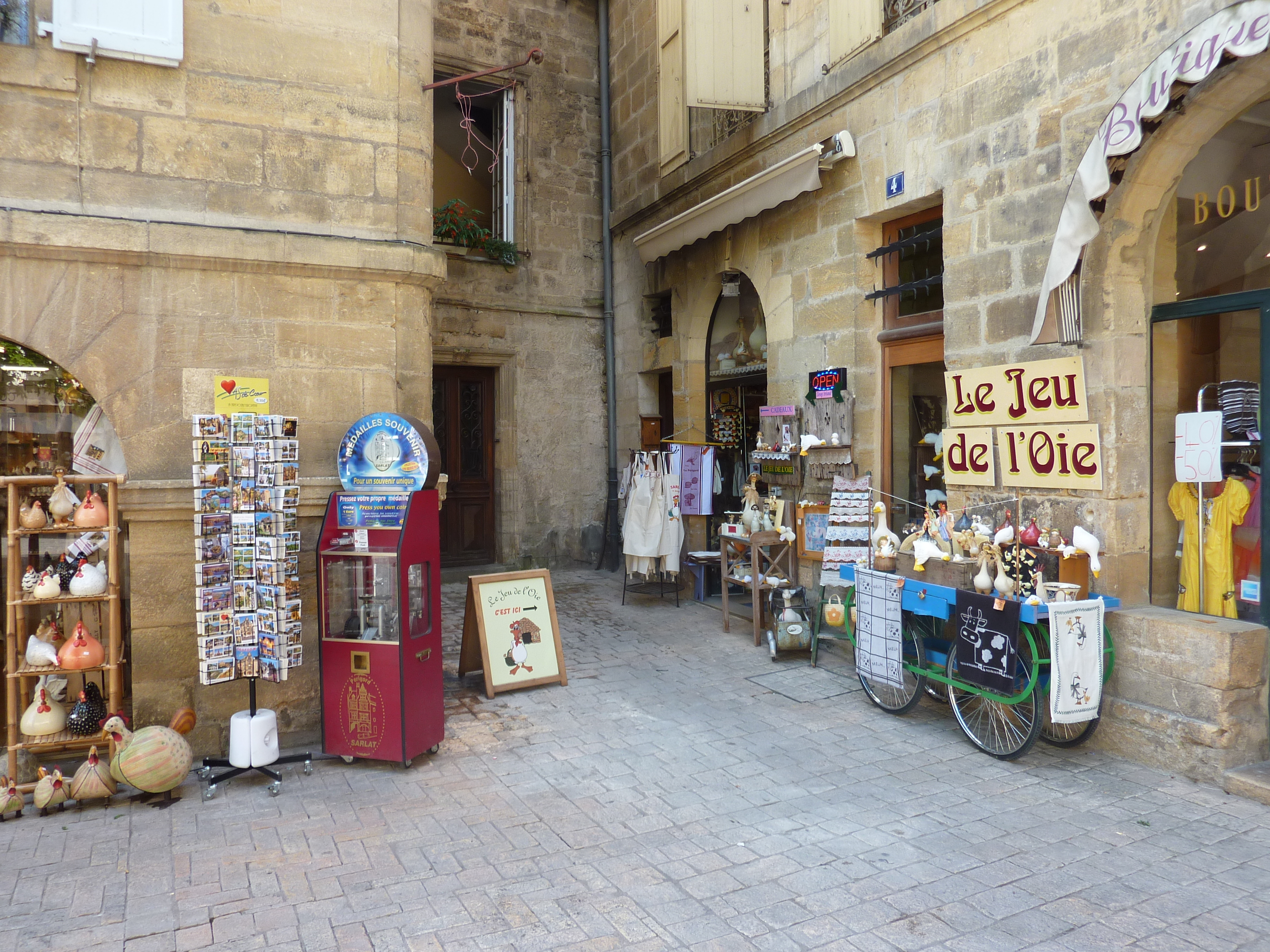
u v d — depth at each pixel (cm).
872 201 631
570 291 1082
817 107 676
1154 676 440
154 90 445
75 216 420
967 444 548
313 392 482
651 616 814
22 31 417
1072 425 479
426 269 510
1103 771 436
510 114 1045
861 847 356
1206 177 446
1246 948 282
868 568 560
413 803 404
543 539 1062
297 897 317
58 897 317
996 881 327
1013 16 510
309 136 482
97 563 460
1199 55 371
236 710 460
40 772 396
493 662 577
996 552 466
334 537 448
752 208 720
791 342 730
